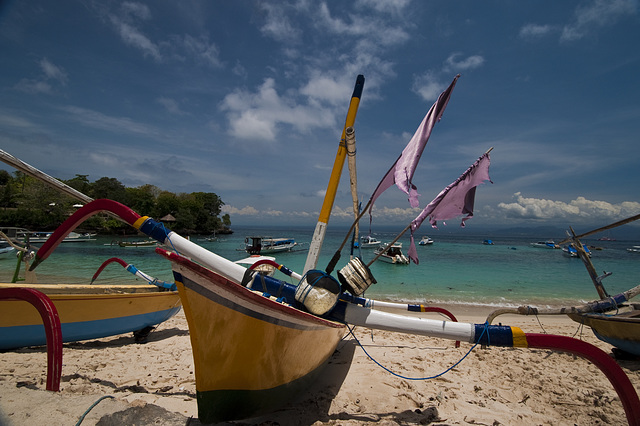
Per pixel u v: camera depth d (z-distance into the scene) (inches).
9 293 99.3
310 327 128.3
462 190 163.3
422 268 1066.7
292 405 146.6
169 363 193.5
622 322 229.8
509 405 161.8
